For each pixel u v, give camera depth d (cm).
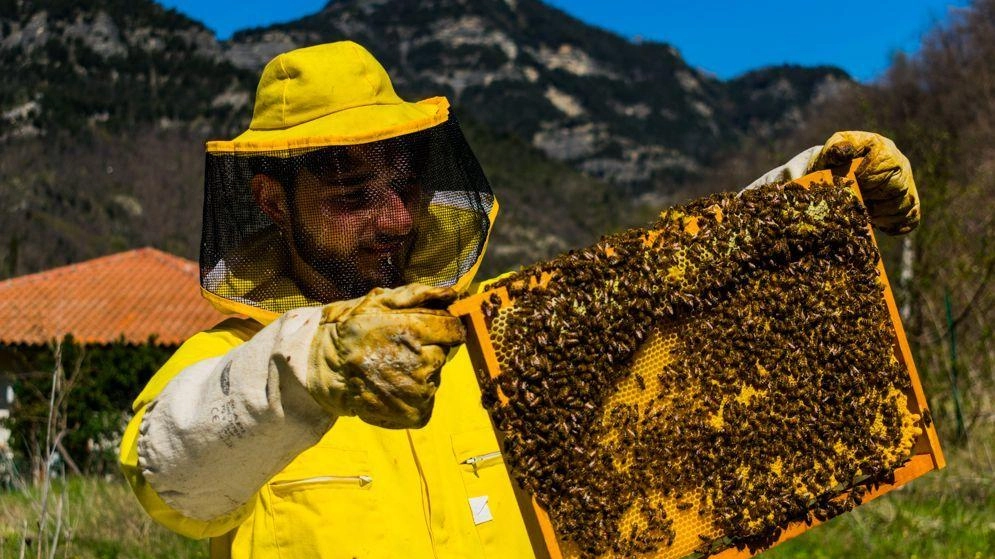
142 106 13875
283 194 238
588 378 206
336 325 166
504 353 203
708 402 221
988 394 960
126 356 1591
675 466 217
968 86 3469
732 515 218
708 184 4534
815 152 264
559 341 203
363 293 243
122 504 782
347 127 239
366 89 246
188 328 2931
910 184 252
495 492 242
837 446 231
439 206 253
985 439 914
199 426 180
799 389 227
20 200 8819
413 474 234
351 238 237
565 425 203
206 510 194
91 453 1477
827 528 701
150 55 16262
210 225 242
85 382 1516
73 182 9631
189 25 17812
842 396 230
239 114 14400
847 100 4106
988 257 904
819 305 231
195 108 14325
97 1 17075
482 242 258
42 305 2867
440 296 166
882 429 235
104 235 8606
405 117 247
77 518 656
